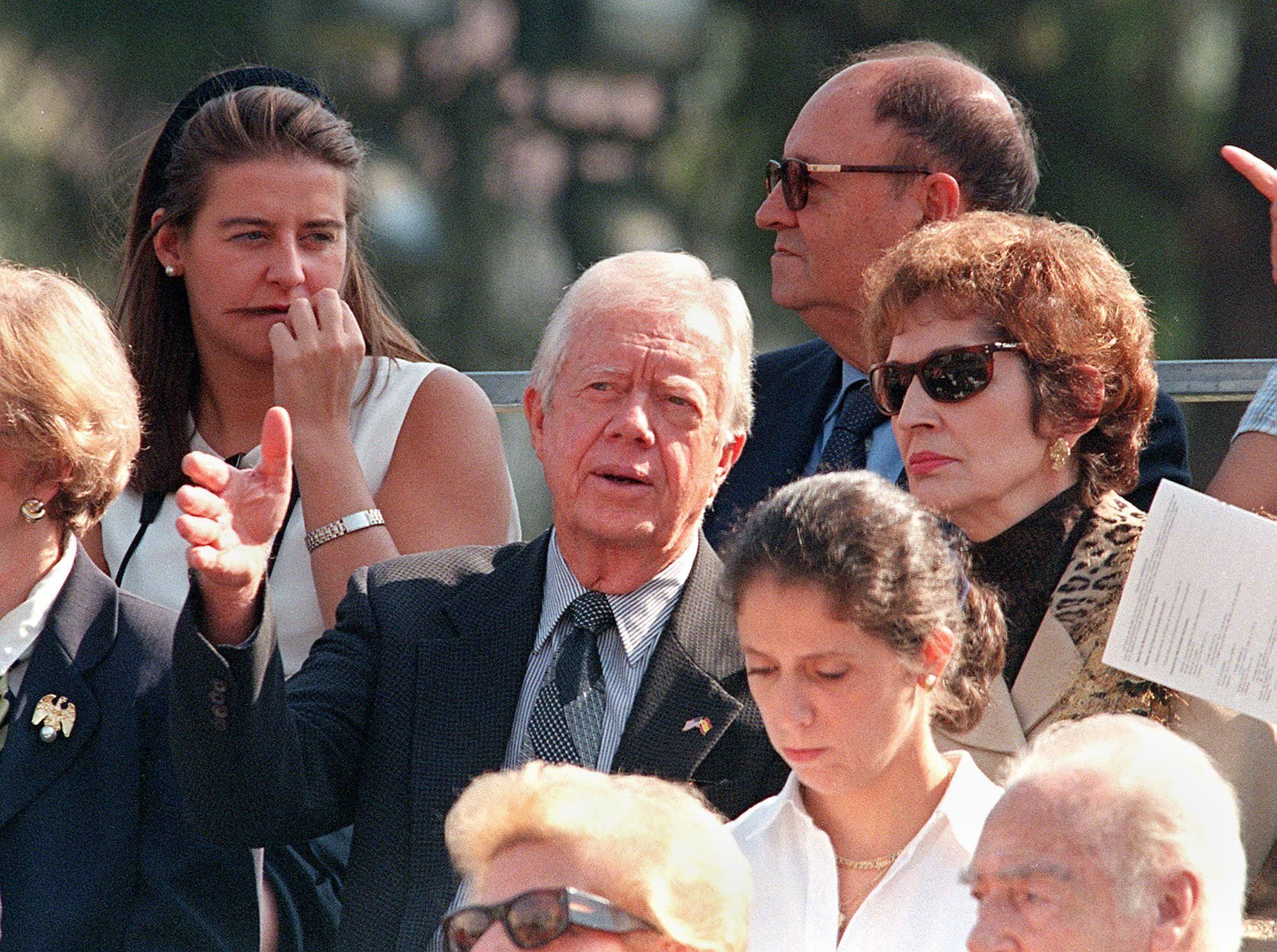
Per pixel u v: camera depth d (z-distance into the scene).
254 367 16.92
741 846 11.81
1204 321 54.50
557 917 9.09
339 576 15.73
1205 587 12.08
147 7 56.69
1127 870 9.41
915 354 13.24
